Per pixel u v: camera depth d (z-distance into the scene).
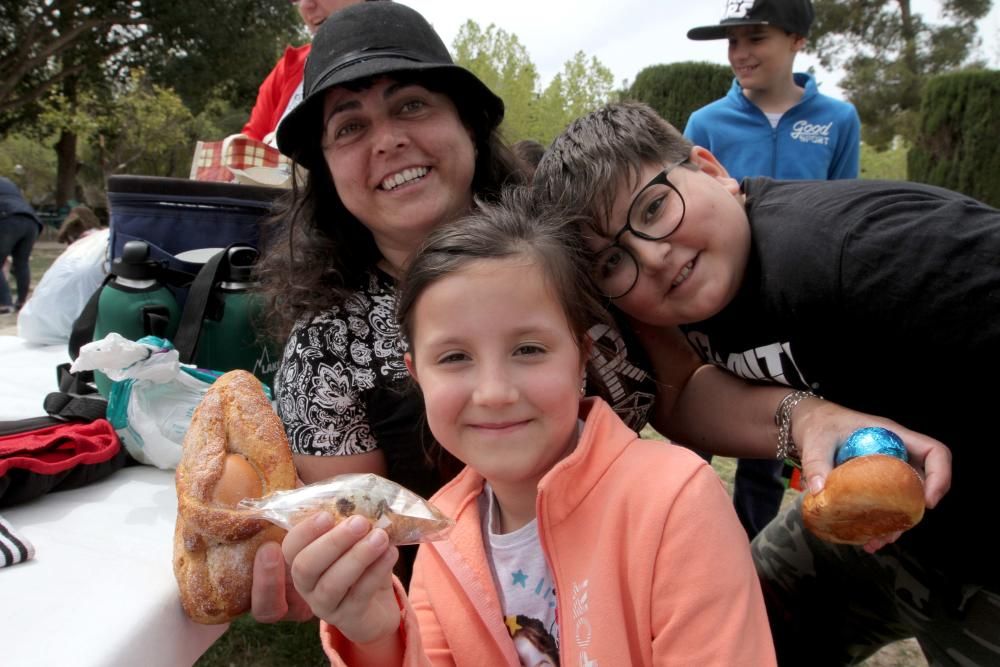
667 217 1.22
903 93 22.36
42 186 35.25
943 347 1.07
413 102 1.53
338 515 0.89
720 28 3.19
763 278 1.24
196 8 18.83
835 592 1.57
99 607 1.02
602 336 1.43
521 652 1.13
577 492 1.10
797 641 1.65
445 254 1.10
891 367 1.17
